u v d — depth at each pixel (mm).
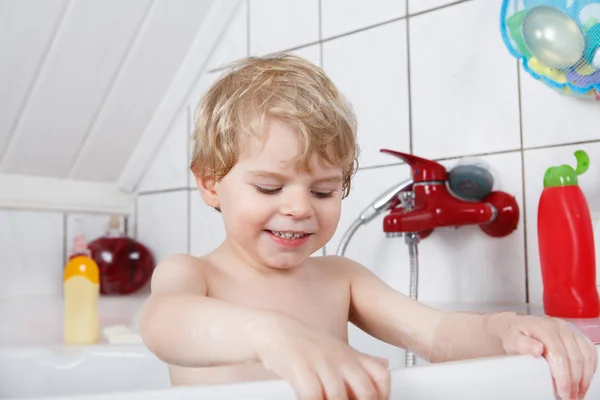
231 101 773
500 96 1217
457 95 1275
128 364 1127
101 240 1705
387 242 1361
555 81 1066
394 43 1378
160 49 1684
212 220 1694
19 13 1444
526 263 1173
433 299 1292
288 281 833
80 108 1673
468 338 705
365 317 877
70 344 1204
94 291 1248
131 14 1574
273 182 731
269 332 523
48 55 1546
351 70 1454
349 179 852
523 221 1177
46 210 1730
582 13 961
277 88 766
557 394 555
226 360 545
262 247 754
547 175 997
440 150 1297
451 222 1146
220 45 1738
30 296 1667
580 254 950
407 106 1352
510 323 646
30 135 1648
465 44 1267
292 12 1576
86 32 1546
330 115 761
